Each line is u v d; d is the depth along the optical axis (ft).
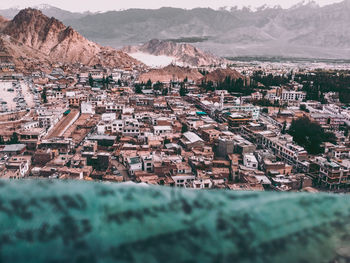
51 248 6.74
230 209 7.65
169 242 7.09
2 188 7.02
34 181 7.34
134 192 7.52
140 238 7.13
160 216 7.23
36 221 6.80
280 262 7.33
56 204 7.00
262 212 7.73
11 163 193.98
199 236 7.35
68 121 321.11
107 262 6.82
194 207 7.59
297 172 221.25
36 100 432.25
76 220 6.94
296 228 7.64
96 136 250.37
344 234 7.68
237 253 7.20
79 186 7.37
